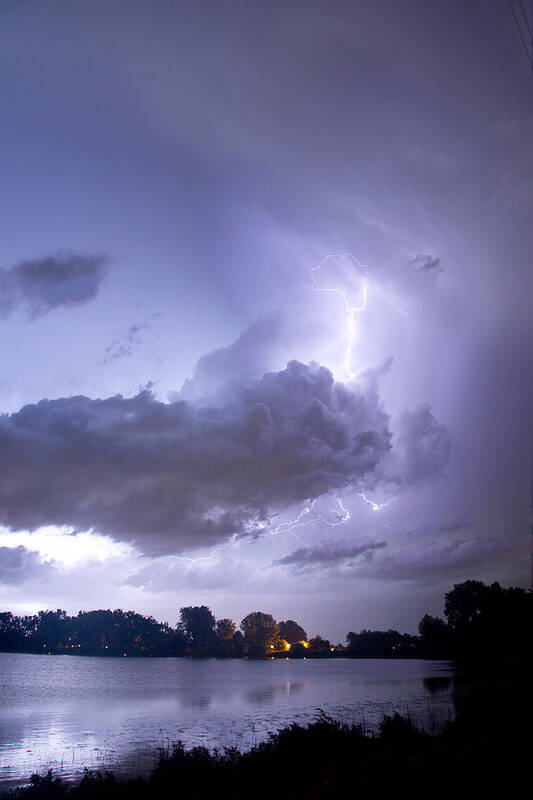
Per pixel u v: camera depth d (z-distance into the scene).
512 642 106.88
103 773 23.70
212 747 28.58
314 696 55.97
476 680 61.75
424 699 44.34
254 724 37.22
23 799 17.73
